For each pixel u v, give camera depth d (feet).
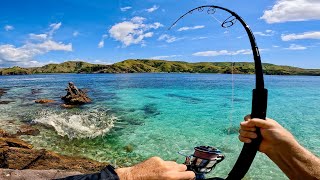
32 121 60.54
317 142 48.14
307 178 4.66
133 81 288.71
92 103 95.45
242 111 80.23
